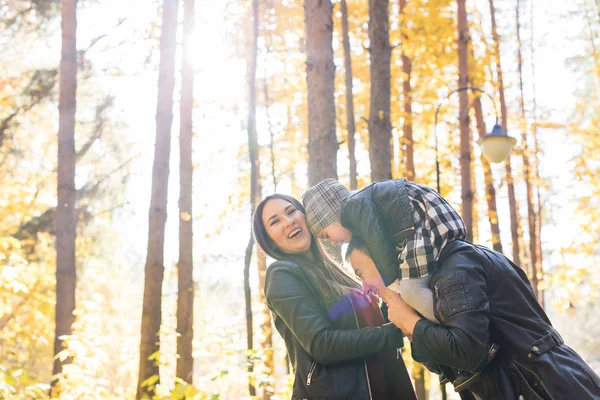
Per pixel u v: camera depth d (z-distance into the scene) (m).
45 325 12.15
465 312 2.17
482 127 12.70
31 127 14.62
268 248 3.00
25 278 10.20
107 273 15.76
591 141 13.52
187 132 8.79
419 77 11.56
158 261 7.35
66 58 8.32
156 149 7.60
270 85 12.51
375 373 2.68
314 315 2.65
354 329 2.68
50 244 13.05
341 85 11.84
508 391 2.22
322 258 2.97
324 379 2.62
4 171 14.08
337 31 11.63
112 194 14.80
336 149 6.17
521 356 2.21
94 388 7.77
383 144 6.66
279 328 2.87
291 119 12.68
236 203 12.55
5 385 5.33
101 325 13.27
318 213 2.65
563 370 2.17
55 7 13.41
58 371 7.90
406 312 2.34
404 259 2.33
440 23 10.34
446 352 2.17
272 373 9.12
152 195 7.50
